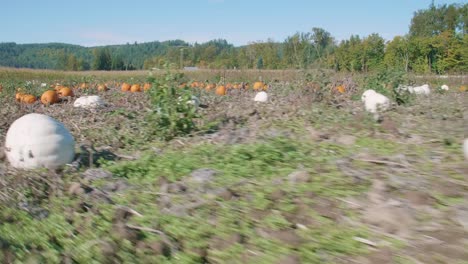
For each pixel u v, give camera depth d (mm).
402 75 10297
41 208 3941
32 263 2904
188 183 4480
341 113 8094
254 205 3738
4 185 4500
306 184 4141
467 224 3074
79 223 3568
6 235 3361
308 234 3178
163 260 3004
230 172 4758
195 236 3260
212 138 6656
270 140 6188
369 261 2775
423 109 8539
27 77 36969
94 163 5578
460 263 2656
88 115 9312
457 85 19328
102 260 2973
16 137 5277
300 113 8344
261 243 3088
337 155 5367
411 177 4172
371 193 3715
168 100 7023
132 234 3301
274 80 17891
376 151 5465
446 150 5309
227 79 22641
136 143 6645
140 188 4434
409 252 2814
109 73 45344
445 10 50531
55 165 5301
